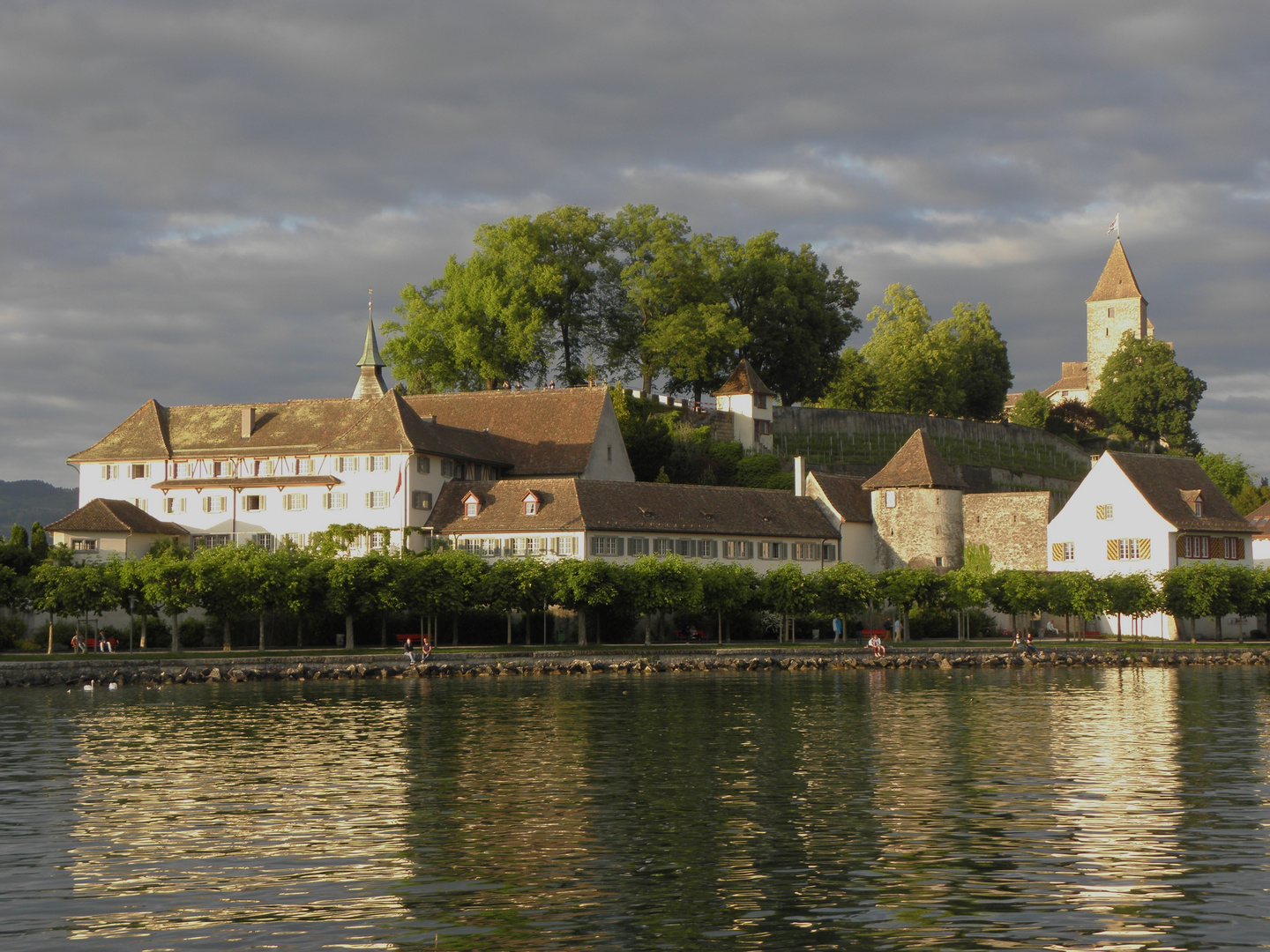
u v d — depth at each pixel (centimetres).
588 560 9681
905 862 2953
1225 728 5275
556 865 2952
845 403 16425
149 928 2480
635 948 2367
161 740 4962
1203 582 10225
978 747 4722
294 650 8744
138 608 8675
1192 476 11581
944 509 11731
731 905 2625
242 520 11100
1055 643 10081
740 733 5159
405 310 13262
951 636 10894
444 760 4447
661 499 10769
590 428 11706
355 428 10838
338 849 3105
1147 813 3475
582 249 13600
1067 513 11462
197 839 3212
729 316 14362
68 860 2997
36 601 8512
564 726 5372
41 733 5194
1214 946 2358
